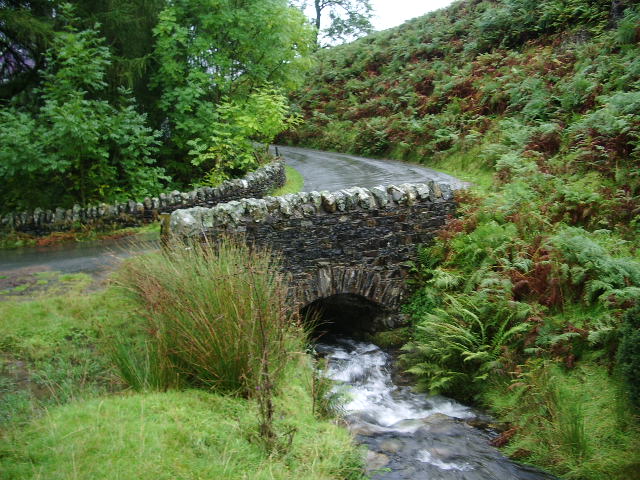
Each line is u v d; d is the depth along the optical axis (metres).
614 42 12.70
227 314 4.48
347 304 8.87
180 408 3.85
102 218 11.16
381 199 7.94
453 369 6.55
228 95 15.16
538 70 14.09
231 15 14.10
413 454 4.93
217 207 6.63
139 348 4.84
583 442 4.69
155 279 4.95
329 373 6.97
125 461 3.08
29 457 3.05
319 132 24.09
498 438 5.21
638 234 6.96
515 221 7.74
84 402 3.90
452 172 13.36
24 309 5.91
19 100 13.18
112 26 13.21
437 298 7.57
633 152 8.32
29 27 11.66
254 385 4.16
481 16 20.52
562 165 9.41
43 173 11.88
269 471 3.35
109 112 12.91
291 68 16.62
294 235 7.18
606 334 5.41
